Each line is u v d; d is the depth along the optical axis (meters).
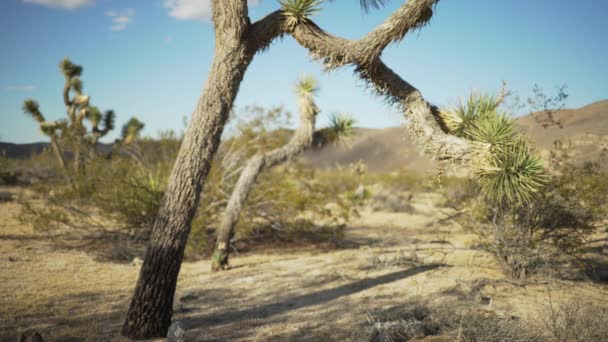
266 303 6.48
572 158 7.46
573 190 7.11
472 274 7.71
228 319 5.66
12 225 12.88
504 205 7.31
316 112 10.02
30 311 5.56
